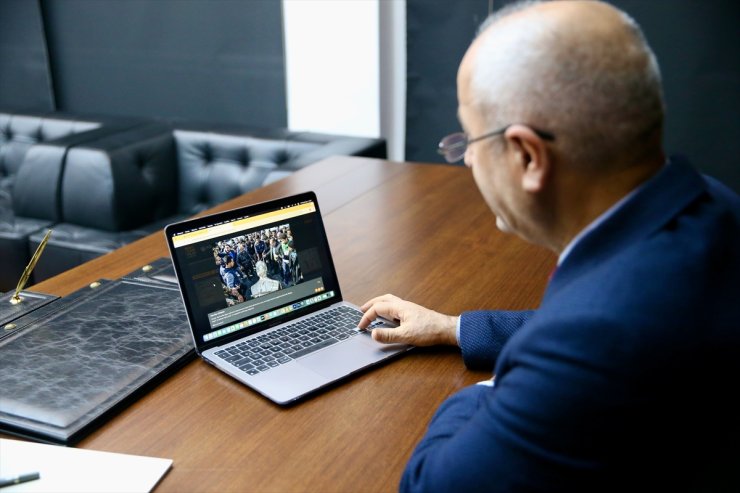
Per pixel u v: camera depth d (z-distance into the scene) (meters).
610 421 0.73
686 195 0.80
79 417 1.11
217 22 4.18
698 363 0.74
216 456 1.06
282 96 4.14
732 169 3.28
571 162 0.78
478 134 0.84
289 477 1.01
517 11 0.82
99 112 4.78
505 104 0.78
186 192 3.73
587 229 0.82
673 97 3.30
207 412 1.16
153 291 1.54
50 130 4.17
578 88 0.74
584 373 0.72
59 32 4.70
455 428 0.95
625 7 3.25
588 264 0.80
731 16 3.09
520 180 0.82
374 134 3.92
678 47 3.22
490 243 1.86
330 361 1.28
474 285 1.61
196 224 1.33
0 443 1.07
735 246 0.81
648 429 0.75
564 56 0.75
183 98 4.47
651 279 0.74
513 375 0.78
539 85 0.76
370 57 3.77
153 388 1.23
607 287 0.74
